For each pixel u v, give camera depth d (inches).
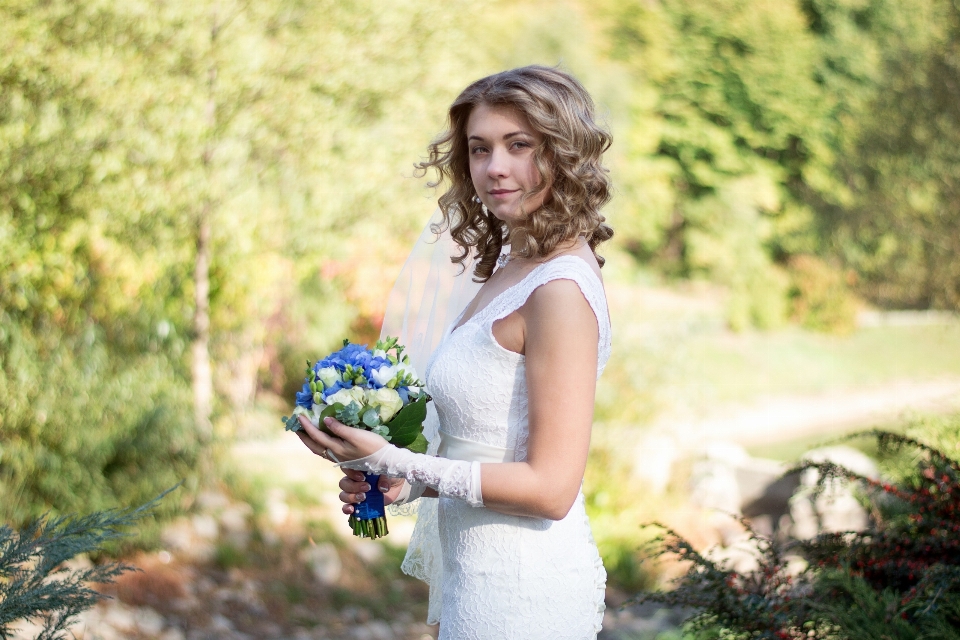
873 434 116.2
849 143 538.0
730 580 99.8
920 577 99.9
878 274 591.8
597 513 252.8
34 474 175.6
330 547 208.2
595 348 68.4
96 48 205.3
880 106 482.3
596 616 77.5
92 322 217.3
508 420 72.2
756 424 429.4
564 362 66.9
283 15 249.9
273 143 251.1
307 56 251.9
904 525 108.2
